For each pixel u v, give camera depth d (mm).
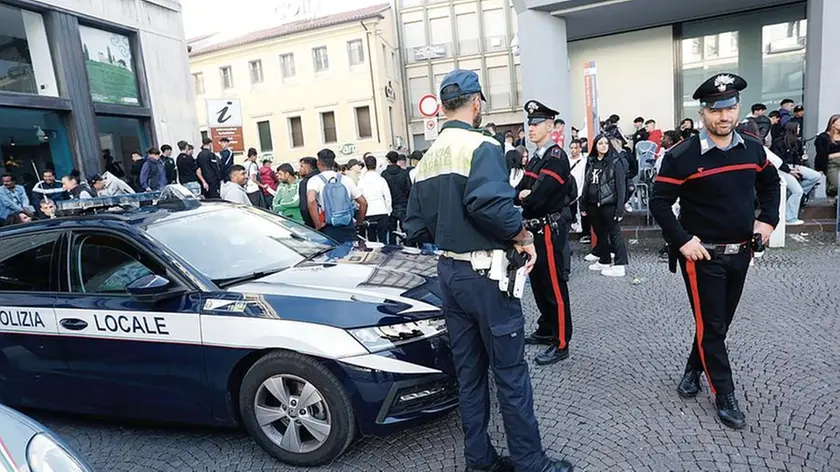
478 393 2734
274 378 3031
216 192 11773
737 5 11750
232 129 12617
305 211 6227
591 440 3084
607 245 6645
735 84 2863
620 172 6367
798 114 10852
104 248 3547
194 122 14781
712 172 2990
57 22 10672
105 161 11805
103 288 3465
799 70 12148
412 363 2938
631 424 3215
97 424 3828
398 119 33781
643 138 11430
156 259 3383
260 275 3510
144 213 3828
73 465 2068
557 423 3295
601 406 3453
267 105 32250
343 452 3125
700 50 12805
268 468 3094
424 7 33531
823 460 2734
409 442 3215
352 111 30625
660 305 5336
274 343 2949
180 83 14250
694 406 3354
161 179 11344
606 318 5102
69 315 3432
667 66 13102
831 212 7891
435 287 3350
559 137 7262
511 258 2498
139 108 12711
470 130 2566
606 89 13672
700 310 3156
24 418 2188
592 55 13656
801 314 4715
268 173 13047
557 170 3982
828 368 3678
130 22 12516
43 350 3543
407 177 9289
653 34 13070
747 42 12430
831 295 5141
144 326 3240
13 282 3723
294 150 32188
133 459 3318
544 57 11172
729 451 2873
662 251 7395
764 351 4035
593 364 4098
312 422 2992
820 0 9500
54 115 10773
